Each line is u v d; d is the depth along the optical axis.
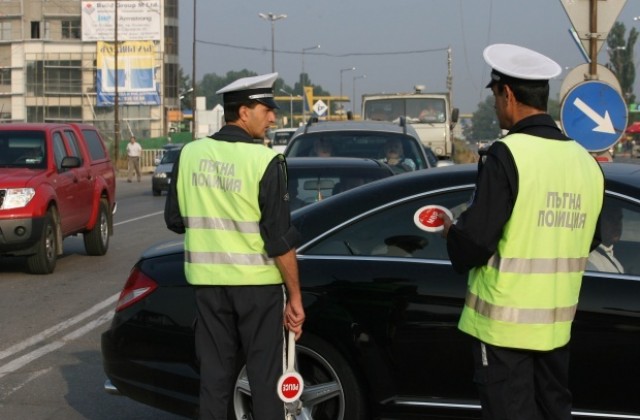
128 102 66.75
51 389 7.00
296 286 4.49
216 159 4.48
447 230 4.05
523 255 3.79
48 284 11.76
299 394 4.54
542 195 3.79
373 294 5.02
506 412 3.83
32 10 78.81
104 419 6.29
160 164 32.97
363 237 5.20
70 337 8.70
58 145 13.51
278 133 40.69
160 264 5.46
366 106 27.06
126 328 5.43
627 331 4.71
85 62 75.81
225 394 4.55
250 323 4.48
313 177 9.05
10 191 11.98
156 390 5.34
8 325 9.23
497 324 3.80
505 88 3.92
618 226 4.95
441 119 26.77
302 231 5.27
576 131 9.56
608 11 9.66
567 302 3.89
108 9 66.69
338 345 5.06
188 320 5.24
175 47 86.81
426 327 4.93
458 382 4.90
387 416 5.04
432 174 5.30
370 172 9.09
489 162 3.81
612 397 4.75
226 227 4.45
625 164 5.68
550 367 3.91
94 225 14.41
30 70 76.38
